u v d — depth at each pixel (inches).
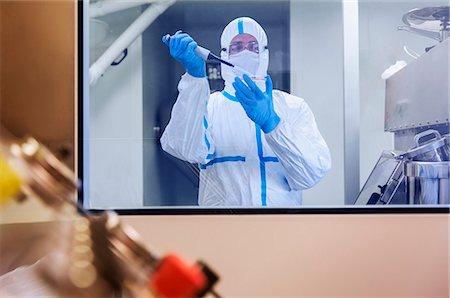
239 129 40.8
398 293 38.2
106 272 11.8
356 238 38.5
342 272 38.2
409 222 38.7
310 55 42.8
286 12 42.4
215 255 37.9
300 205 39.6
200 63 41.7
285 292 37.9
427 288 38.2
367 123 42.4
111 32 40.8
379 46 43.3
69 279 11.9
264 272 38.0
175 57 41.6
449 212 38.7
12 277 14.1
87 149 39.4
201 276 10.9
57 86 37.8
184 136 40.9
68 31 38.0
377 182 41.0
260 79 41.9
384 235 38.6
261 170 40.5
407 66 42.6
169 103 41.3
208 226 38.1
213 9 42.1
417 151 40.5
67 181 13.2
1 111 37.2
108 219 12.9
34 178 12.1
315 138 41.6
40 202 12.4
